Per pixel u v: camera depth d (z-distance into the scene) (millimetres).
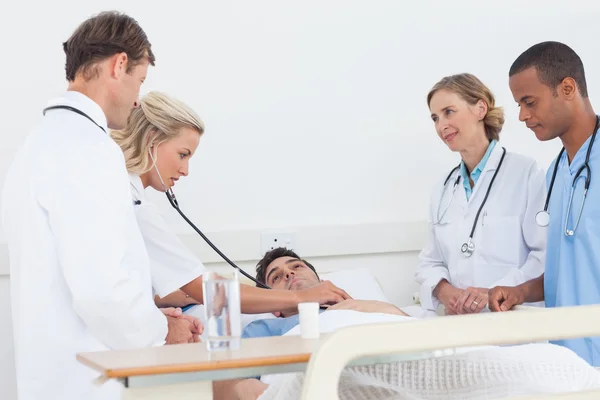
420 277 2336
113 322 1344
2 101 2262
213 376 861
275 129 2480
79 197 1347
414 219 2588
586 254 1909
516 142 2656
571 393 929
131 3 2365
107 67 1496
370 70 2561
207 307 962
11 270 1470
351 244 2477
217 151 2430
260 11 2469
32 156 1403
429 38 2605
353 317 1517
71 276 1326
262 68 2473
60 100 1485
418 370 1119
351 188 2543
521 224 2225
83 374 1374
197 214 2406
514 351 1130
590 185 1917
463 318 886
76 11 2318
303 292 1821
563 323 913
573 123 1986
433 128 2605
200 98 2422
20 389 1356
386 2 2570
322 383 826
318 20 2518
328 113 2525
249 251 2393
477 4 2639
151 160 1809
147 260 1425
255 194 2461
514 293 2035
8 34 2268
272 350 934
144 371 821
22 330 1367
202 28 2424
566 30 2691
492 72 2650
